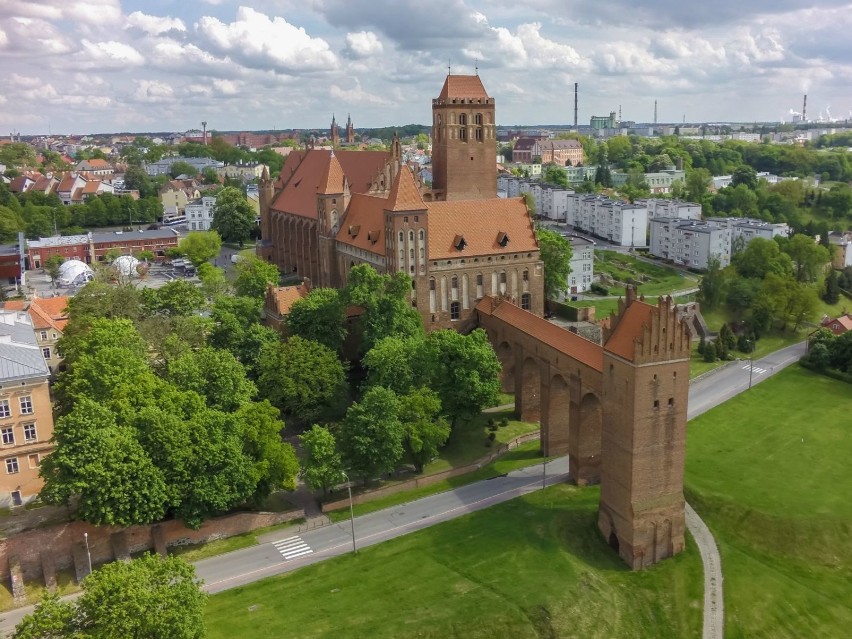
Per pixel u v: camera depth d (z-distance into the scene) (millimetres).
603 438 86625
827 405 132875
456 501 95062
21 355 93500
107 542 81375
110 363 95875
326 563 81875
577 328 143625
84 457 76438
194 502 82000
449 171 161000
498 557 81875
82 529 79812
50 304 147000
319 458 90625
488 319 127562
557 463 105062
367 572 79812
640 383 79938
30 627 54250
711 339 168875
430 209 131375
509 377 127500
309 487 93875
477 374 105188
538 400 117125
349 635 69062
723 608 77812
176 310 135500
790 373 149250
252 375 114938
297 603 74500
